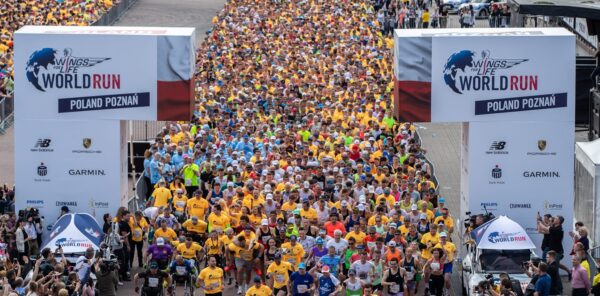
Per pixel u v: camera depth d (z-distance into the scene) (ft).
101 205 333.62
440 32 326.03
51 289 265.75
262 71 508.53
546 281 275.59
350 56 531.91
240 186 337.72
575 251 288.71
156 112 329.52
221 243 309.22
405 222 312.09
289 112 438.81
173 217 315.58
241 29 601.21
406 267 292.81
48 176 333.21
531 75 320.70
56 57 328.70
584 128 429.38
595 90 391.24
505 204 325.21
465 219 324.80
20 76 329.72
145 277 284.41
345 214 321.32
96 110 330.13
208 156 362.94
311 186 335.47
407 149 381.81
